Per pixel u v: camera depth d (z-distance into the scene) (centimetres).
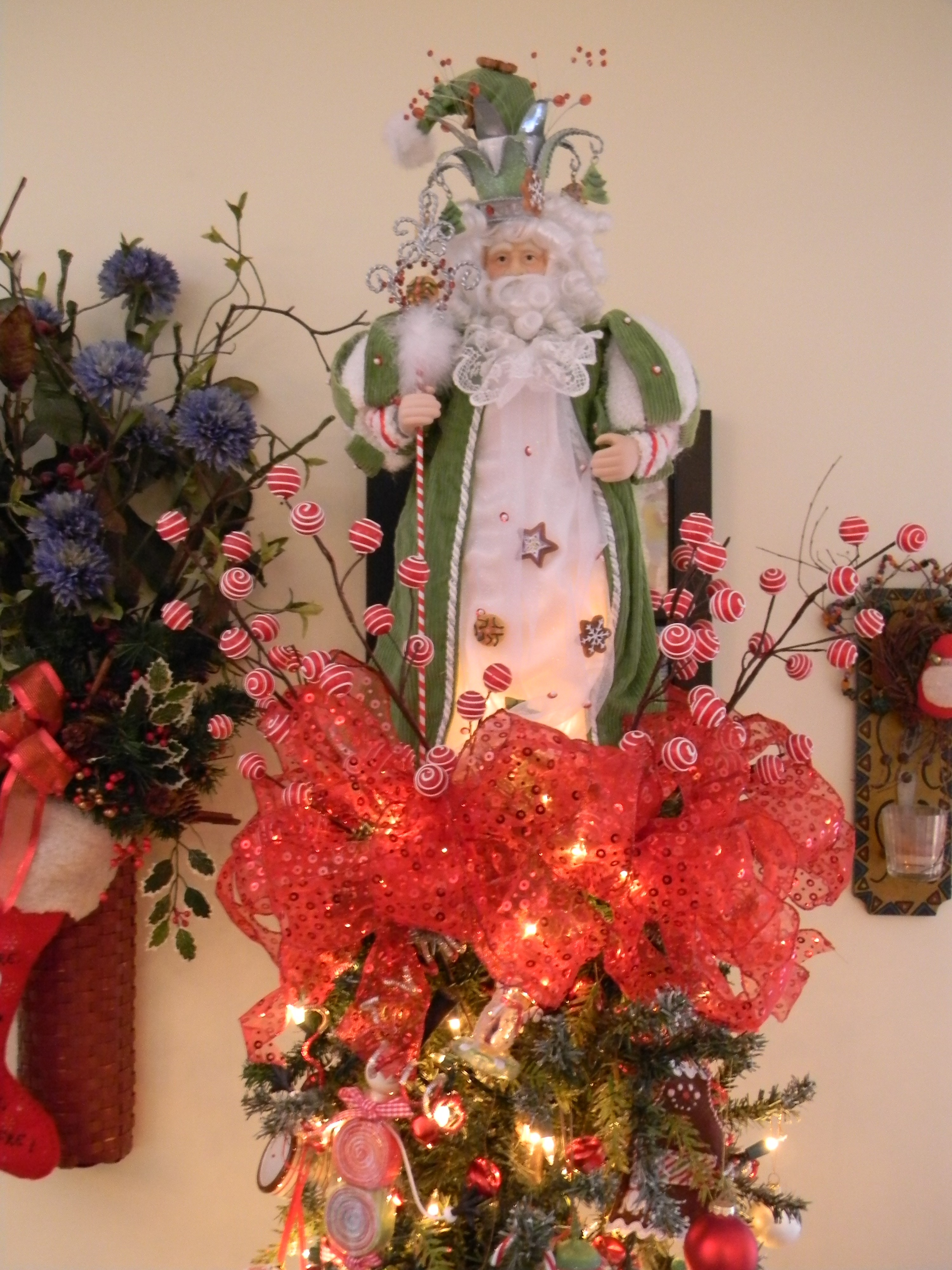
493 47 127
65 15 125
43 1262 120
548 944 77
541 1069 80
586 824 78
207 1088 122
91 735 103
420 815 80
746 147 129
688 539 87
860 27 131
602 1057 84
